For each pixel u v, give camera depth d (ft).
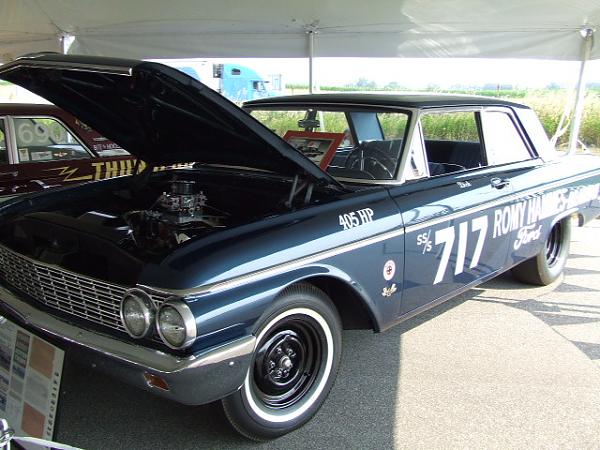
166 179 11.78
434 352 11.28
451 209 10.19
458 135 12.37
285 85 46.70
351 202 8.76
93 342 7.02
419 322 12.80
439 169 12.02
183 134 9.48
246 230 7.52
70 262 7.88
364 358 10.98
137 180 11.55
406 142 9.99
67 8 23.07
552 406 9.39
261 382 7.93
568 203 14.17
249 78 45.68
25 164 16.55
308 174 8.47
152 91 7.94
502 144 12.62
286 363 8.16
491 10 22.12
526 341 11.87
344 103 10.83
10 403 7.61
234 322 6.91
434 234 9.86
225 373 6.84
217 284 6.74
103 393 9.42
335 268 8.13
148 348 6.73
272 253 7.39
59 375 6.93
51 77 8.81
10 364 7.80
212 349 6.69
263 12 23.41
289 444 8.21
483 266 11.52
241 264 7.05
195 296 6.55
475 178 11.23
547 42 25.02
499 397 9.63
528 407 9.34
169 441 8.16
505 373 10.48
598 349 11.57
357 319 9.29
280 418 8.18
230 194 10.45
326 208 8.42
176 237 8.32
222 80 44.65
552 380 10.25
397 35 26.03
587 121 41.11
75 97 9.62
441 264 10.20
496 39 25.54
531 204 12.62
